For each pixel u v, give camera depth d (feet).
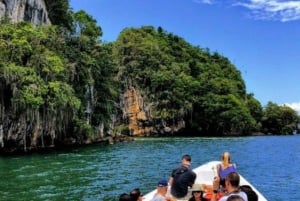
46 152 135.85
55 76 150.61
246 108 326.85
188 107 298.56
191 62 356.59
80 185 64.59
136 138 246.88
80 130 173.68
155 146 172.14
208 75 343.67
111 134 223.51
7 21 159.22
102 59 214.07
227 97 315.17
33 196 55.21
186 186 33.06
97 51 213.05
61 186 63.46
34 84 136.98
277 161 112.47
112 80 232.73
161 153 133.59
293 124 379.76
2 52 135.85
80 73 180.14
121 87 287.28
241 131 318.45
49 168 88.48
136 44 312.50
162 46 352.28
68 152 135.95
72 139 176.24
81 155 123.85
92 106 196.24
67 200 52.65
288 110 374.63
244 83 393.70
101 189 61.11
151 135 291.99
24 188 61.41
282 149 163.02
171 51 360.48
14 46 139.74
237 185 22.90
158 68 309.22
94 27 241.96
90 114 194.08
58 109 151.23
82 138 180.96
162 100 295.48
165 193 30.60
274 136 314.14
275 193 61.77
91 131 182.80
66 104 152.76
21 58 142.31
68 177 73.77
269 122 371.15
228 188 23.08
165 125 296.51
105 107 211.20
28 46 142.10
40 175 76.33
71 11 245.45
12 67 132.26
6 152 135.85
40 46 152.25
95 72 197.57
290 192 62.54
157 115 293.23
